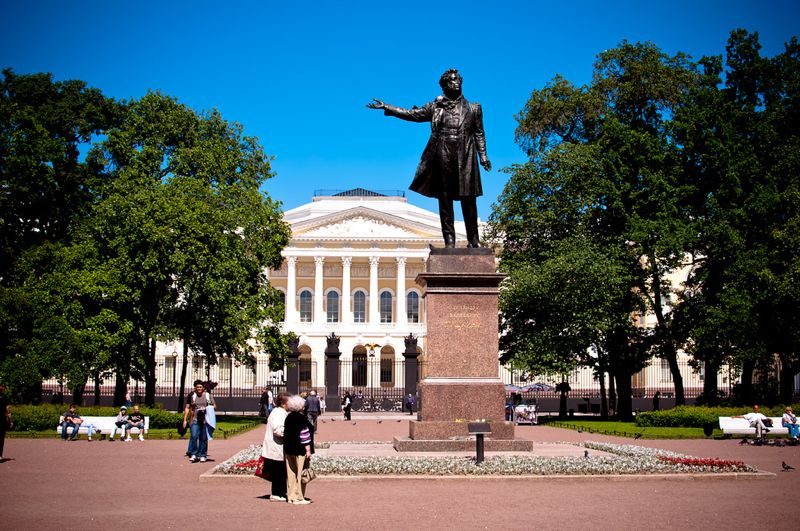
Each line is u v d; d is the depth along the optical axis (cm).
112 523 1220
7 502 1445
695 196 4431
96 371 4212
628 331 4553
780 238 3838
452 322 1991
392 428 4019
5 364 3753
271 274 10488
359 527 1182
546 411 6625
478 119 2141
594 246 4459
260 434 3494
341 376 9944
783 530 1180
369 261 10344
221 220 4481
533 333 4497
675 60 5044
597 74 5131
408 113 2142
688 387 7769
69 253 4294
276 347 4881
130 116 5275
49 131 5309
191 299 4438
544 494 1502
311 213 11400
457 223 10075
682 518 1267
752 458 2302
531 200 4831
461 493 1510
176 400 6044
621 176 4522
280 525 1198
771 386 4269
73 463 2172
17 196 4731
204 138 5491
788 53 4456
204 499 1465
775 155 4234
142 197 4300
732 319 3903
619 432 3294
